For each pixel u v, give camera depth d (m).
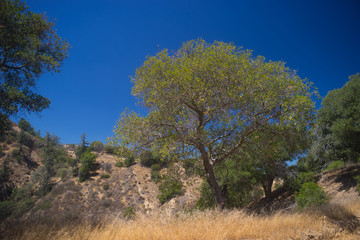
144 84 9.37
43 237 3.98
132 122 8.79
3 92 9.50
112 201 40.25
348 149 20.47
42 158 67.75
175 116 8.91
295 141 9.79
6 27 9.32
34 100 10.79
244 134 8.41
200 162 10.78
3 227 4.27
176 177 11.09
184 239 4.24
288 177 21.92
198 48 9.94
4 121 9.81
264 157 10.95
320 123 19.64
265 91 8.41
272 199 23.77
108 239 4.05
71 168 57.38
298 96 7.70
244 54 9.25
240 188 18.95
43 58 10.59
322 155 22.59
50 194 42.28
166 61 9.67
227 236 4.47
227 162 13.24
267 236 4.69
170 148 8.00
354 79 19.19
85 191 45.47
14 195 45.66
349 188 17.31
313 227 5.40
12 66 10.30
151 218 5.57
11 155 62.38
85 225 4.63
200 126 8.88
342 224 5.61
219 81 8.62
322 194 14.10
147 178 50.41
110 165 58.81
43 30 11.27
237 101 8.41
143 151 9.16
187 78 8.15
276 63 9.36
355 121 17.47
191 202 13.66
